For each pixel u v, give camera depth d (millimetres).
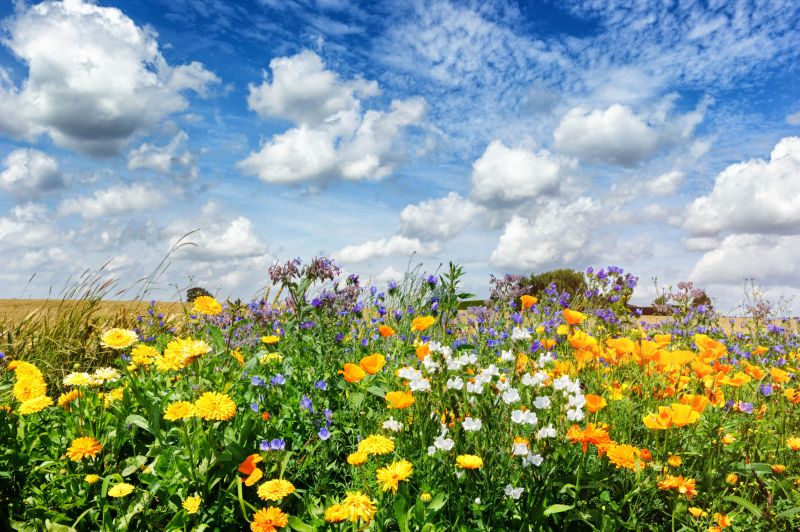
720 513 2688
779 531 2607
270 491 2273
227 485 2611
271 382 3354
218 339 3225
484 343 4551
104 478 2502
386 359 4059
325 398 3535
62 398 2848
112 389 3324
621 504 2434
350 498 2191
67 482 2576
